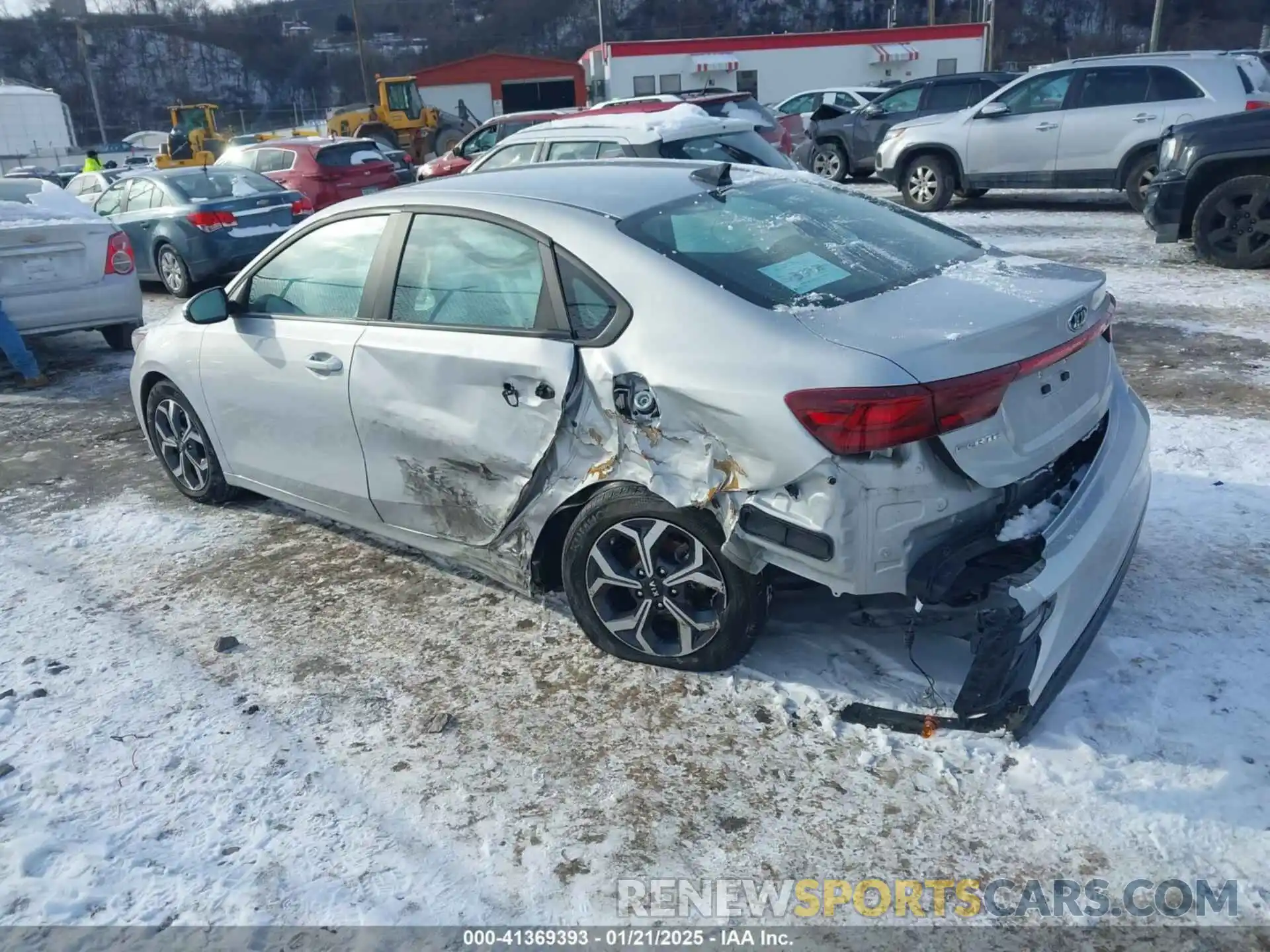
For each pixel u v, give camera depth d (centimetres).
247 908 257
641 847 270
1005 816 271
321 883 263
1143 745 291
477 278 362
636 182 376
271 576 440
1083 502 302
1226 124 864
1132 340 695
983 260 361
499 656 363
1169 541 407
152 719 338
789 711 319
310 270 423
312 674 360
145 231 1145
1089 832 264
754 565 303
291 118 7700
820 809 279
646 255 323
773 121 1371
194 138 3017
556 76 4366
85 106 7956
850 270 330
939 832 268
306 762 311
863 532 279
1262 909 240
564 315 335
